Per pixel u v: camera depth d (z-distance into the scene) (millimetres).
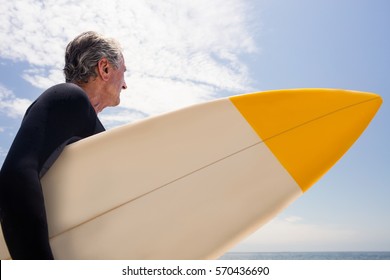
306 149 1229
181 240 1070
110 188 1085
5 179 853
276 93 1296
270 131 1237
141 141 1162
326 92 1313
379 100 1312
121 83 1390
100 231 1041
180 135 1192
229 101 1269
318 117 1271
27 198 833
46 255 831
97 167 1099
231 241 1091
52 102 996
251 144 1211
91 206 1057
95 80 1299
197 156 1170
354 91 1330
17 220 825
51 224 1011
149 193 1103
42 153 930
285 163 1204
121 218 1064
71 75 1295
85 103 1080
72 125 1039
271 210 1138
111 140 1141
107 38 1325
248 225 1110
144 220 1072
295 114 1270
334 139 1254
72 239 1017
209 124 1222
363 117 1288
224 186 1146
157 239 1060
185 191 1122
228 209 1121
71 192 1054
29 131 922
